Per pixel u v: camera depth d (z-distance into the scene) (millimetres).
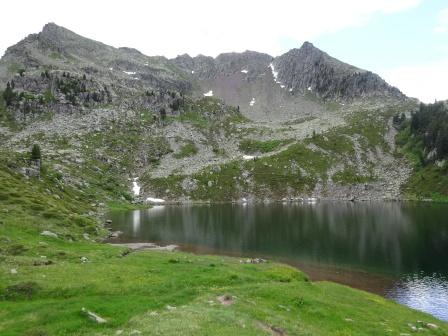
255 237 111062
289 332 29156
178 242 102875
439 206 180625
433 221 130000
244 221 141750
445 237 103125
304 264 80875
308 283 51906
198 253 89000
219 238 109688
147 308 32625
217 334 24641
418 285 66375
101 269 47594
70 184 178000
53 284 38719
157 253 69875
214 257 74125
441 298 60062
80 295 37344
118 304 33219
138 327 26406
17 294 36188
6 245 57750
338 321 36500
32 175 130750
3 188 92125
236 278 48500
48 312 30031
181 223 137500
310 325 33406
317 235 112500
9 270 42312
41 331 26297
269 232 118812
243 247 97438
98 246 72000
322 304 40562
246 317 30297
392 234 110188
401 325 39719
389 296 61062
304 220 141250
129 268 49750
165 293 39500
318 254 89312
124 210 175000
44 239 68000
